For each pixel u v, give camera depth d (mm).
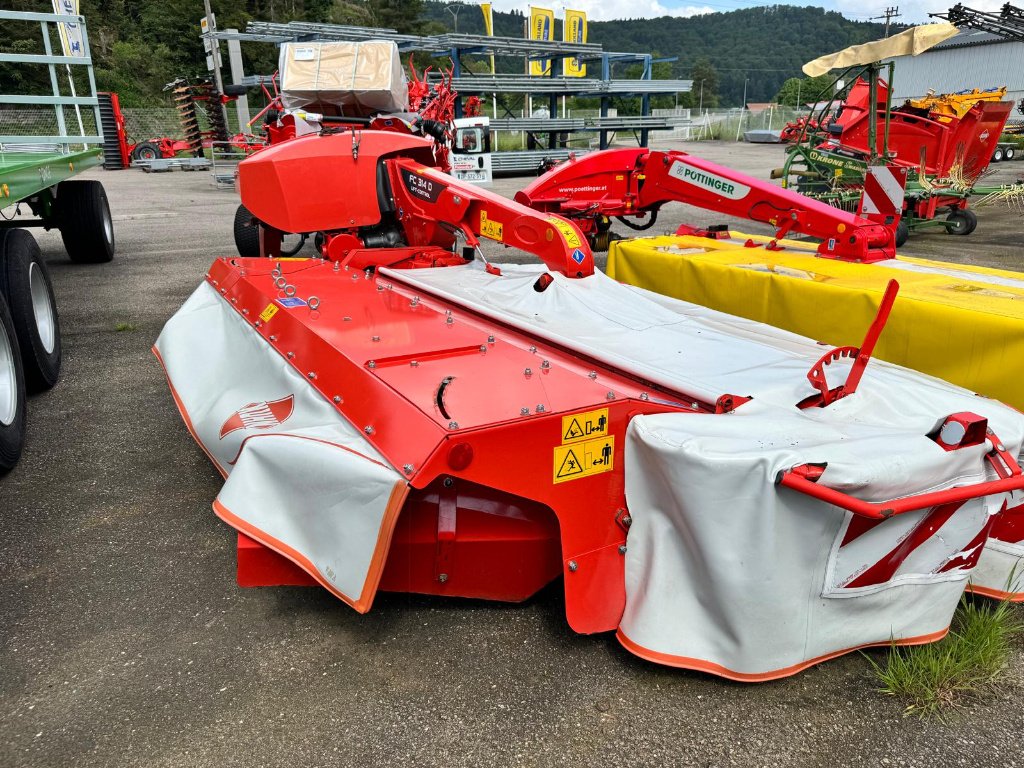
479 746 1876
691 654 2049
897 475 1869
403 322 2908
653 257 4465
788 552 1908
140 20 53469
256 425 2662
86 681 2102
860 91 10758
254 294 3398
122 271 8094
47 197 7719
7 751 1854
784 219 4340
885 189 4121
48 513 3061
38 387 4477
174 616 2391
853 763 1835
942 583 2137
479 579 2320
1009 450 2182
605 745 1881
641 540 2174
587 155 4926
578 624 2111
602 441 2143
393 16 65125
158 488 3283
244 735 1908
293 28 18062
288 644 2252
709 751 1866
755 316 3904
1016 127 21859
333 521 2045
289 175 4199
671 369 2557
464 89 18922
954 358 3055
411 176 4258
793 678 2113
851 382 2375
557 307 3219
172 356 3578
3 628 2330
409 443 1984
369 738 1898
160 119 32219
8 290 4121
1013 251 9547
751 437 2002
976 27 16156
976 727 1954
